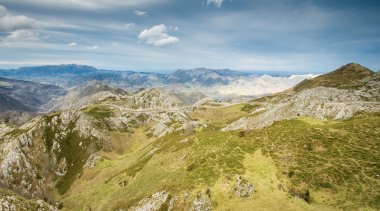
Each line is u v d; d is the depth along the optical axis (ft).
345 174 207.82
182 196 229.66
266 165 237.66
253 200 199.72
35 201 358.64
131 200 291.38
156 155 390.42
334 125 280.92
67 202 420.36
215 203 207.21
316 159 230.48
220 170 241.96
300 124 334.65
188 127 554.05
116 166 577.02
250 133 308.60
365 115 417.28
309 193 199.72
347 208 180.14
